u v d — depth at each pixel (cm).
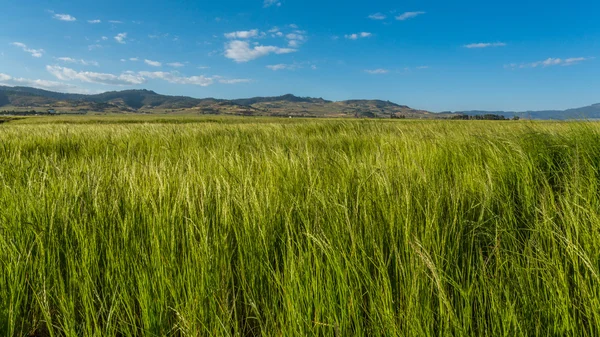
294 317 125
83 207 206
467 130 682
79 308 149
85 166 339
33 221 192
